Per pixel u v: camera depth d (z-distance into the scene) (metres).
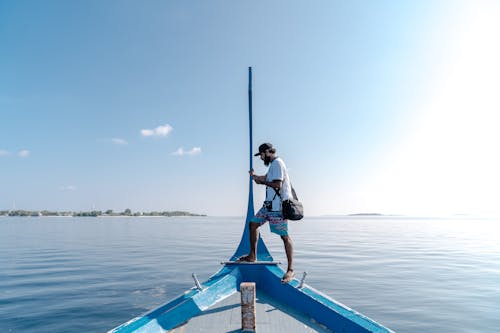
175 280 10.63
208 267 13.31
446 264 14.85
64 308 7.46
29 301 8.10
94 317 6.80
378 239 33.34
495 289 9.76
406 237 37.41
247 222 5.69
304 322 3.33
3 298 8.42
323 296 3.60
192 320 3.30
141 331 2.85
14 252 20.00
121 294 8.76
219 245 25.38
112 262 14.99
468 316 7.12
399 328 6.36
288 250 4.10
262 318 3.42
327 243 27.56
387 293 9.09
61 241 30.47
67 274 11.91
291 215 3.86
